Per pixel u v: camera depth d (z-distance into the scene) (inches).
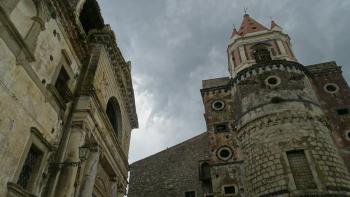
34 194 466.6
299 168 781.3
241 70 1106.1
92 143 671.8
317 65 1219.9
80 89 668.7
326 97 1100.5
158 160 1429.6
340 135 983.6
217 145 1073.5
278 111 896.9
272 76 1002.1
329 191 726.5
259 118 916.6
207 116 1167.6
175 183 1306.6
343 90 1110.4
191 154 1392.7
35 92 493.4
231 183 973.8
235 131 1044.5
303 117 872.3
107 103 868.6
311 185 741.9
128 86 1029.8
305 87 973.8
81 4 778.2
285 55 1143.6
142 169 1419.8
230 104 1171.3
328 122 936.9
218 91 1232.2
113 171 834.8
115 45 852.0
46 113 528.7
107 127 768.9
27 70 467.8
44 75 528.4
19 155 436.8
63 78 629.0
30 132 471.2
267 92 964.0
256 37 1263.5
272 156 824.9
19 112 444.5
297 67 1042.1
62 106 589.6
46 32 540.4
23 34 466.9
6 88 414.9
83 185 617.0
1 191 390.6
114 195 824.3
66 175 536.1
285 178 765.9
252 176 856.9
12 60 428.8
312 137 829.8
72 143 581.0
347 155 927.0
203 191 1231.5
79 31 692.7
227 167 1015.6
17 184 419.5
